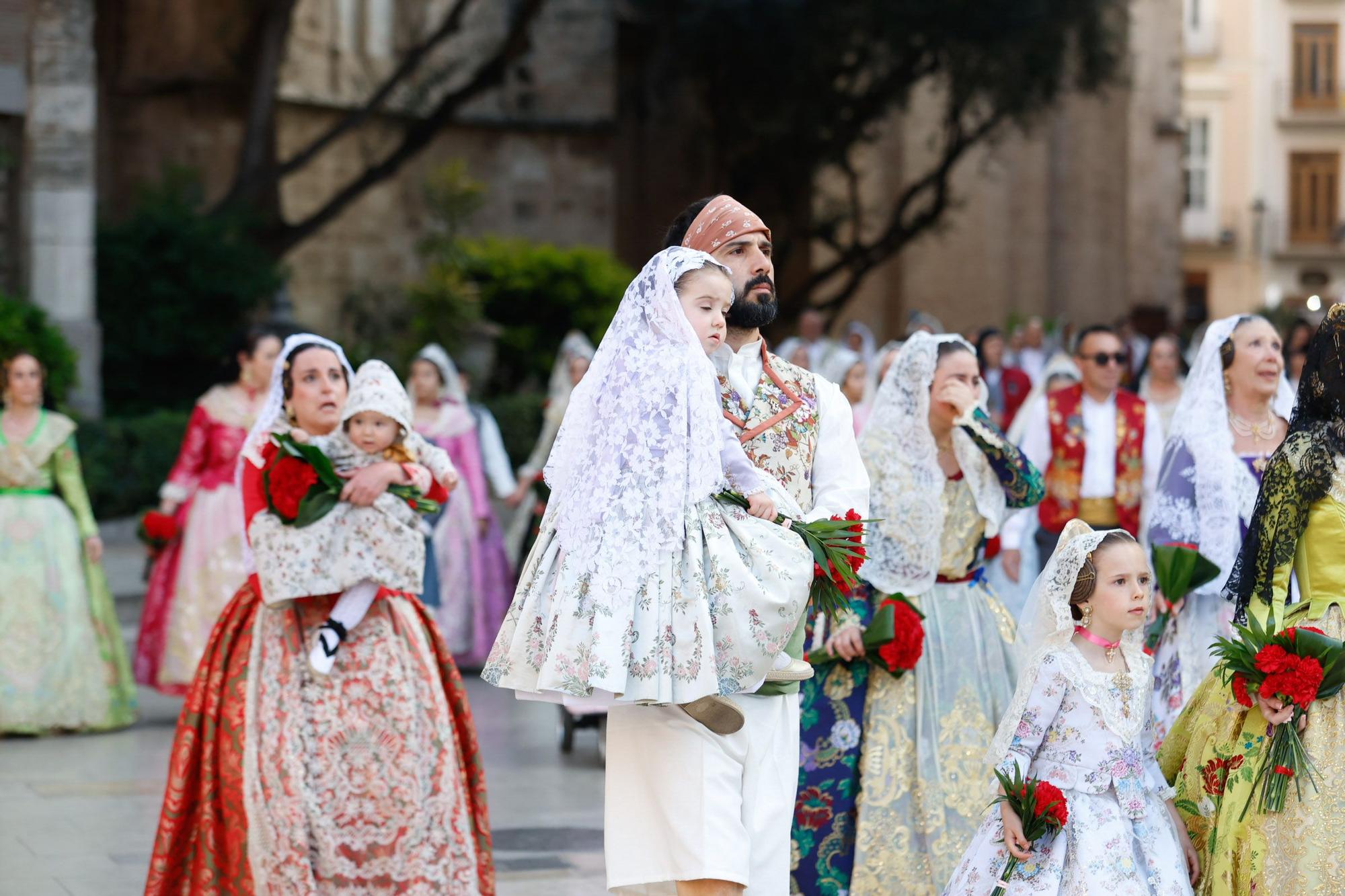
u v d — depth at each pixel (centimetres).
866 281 5194
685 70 4134
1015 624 910
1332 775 725
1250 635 739
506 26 4500
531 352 3788
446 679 877
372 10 4303
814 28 3806
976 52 3784
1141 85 6328
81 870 990
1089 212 5600
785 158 4088
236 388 1468
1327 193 8481
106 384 3231
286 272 3388
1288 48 8450
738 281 715
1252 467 991
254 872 802
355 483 834
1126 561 740
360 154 4262
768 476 679
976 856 736
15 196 2947
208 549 1440
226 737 816
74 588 1428
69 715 1416
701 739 636
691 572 619
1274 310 6500
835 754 877
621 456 629
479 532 1745
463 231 4444
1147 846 726
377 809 817
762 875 646
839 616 861
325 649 820
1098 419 1409
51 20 2919
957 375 896
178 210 3306
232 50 3822
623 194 4875
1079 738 734
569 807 1179
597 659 607
